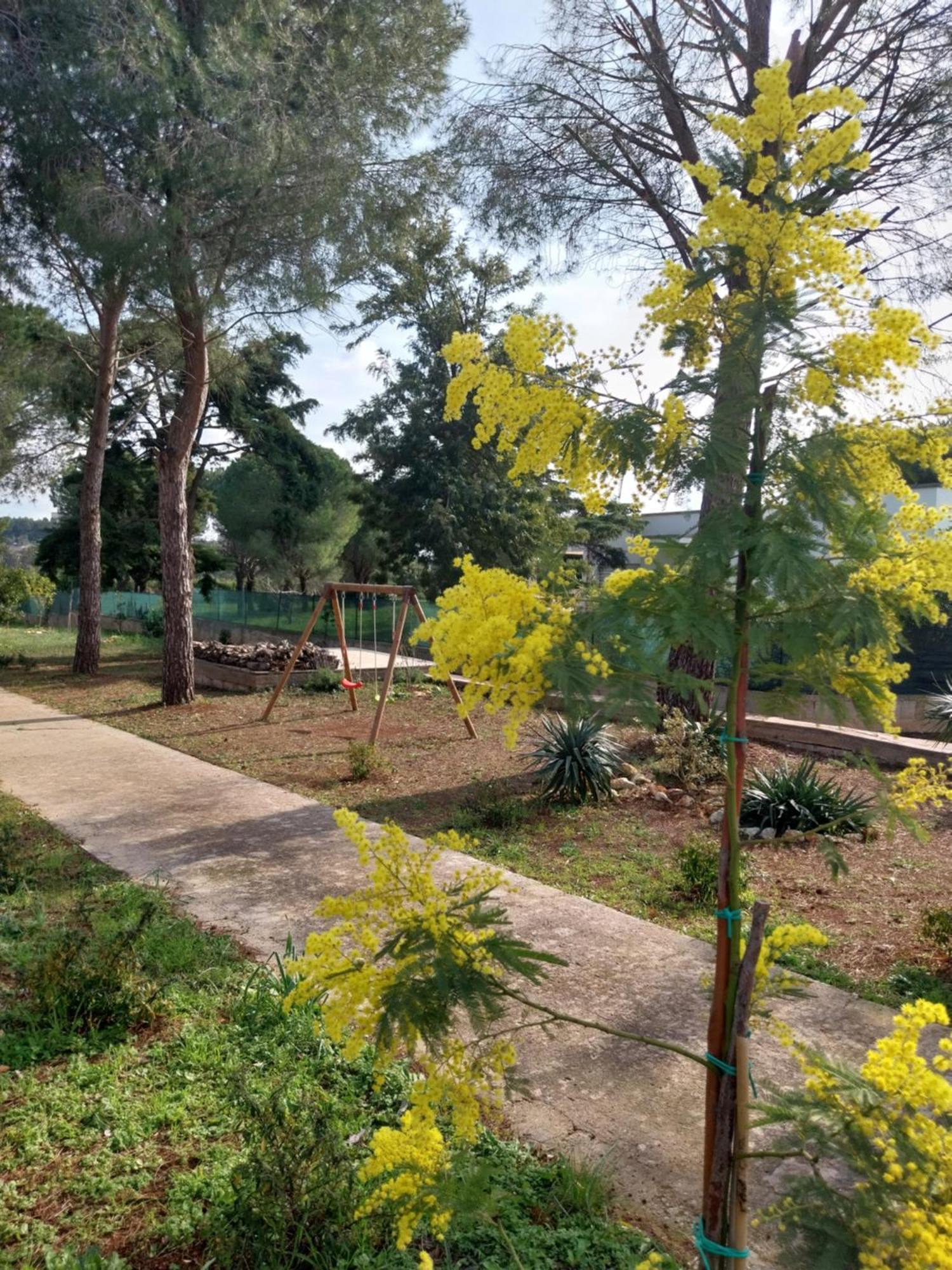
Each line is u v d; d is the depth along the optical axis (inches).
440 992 65.9
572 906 238.4
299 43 478.9
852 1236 56.5
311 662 725.9
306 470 1359.5
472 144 406.0
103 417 772.0
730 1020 72.4
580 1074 154.3
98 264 549.6
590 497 76.2
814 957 207.5
